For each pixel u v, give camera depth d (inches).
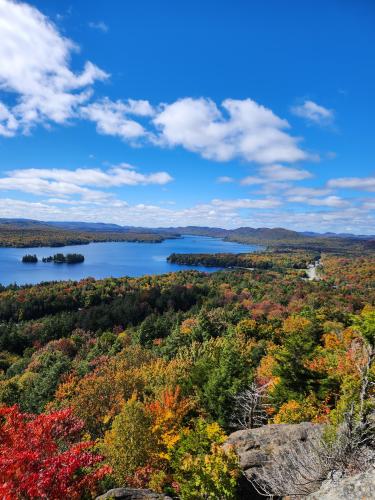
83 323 3907.5
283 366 933.8
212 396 856.3
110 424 1041.5
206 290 5492.1
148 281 6476.4
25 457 290.5
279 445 494.3
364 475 272.4
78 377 1628.9
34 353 3019.2
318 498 275.0
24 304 4694.9
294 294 4763.8
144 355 1956.2
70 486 305.7
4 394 1631.4
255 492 413.7
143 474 606.5
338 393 847.7
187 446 548.1
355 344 1230.9
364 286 5757.9
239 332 2306.8
